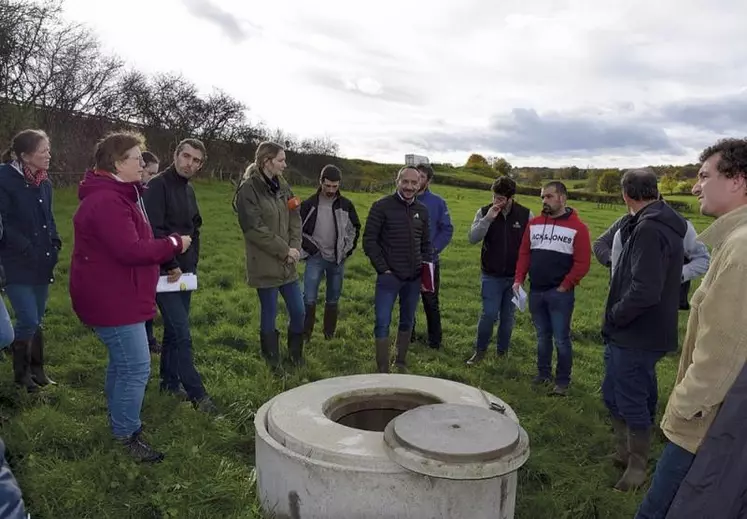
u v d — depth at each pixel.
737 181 2.58
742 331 2.33
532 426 4.74
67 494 3.39
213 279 10.20
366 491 2.92
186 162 4.70
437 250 6.99
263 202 5.57
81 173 23.83
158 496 3.38
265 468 3.28
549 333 5.90
